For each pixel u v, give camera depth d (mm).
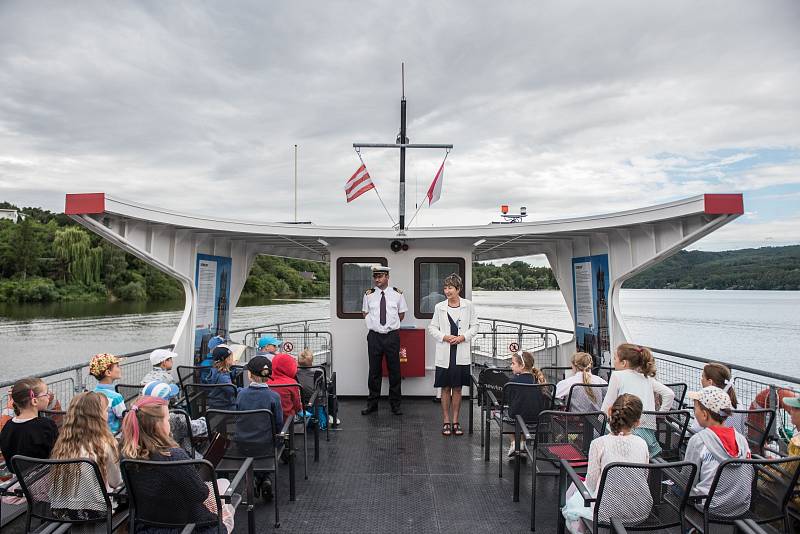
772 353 23688
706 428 3277
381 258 8148
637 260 6613
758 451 3941
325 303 50188
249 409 4047
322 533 3824
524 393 4559
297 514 4137
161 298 65312
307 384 5617
